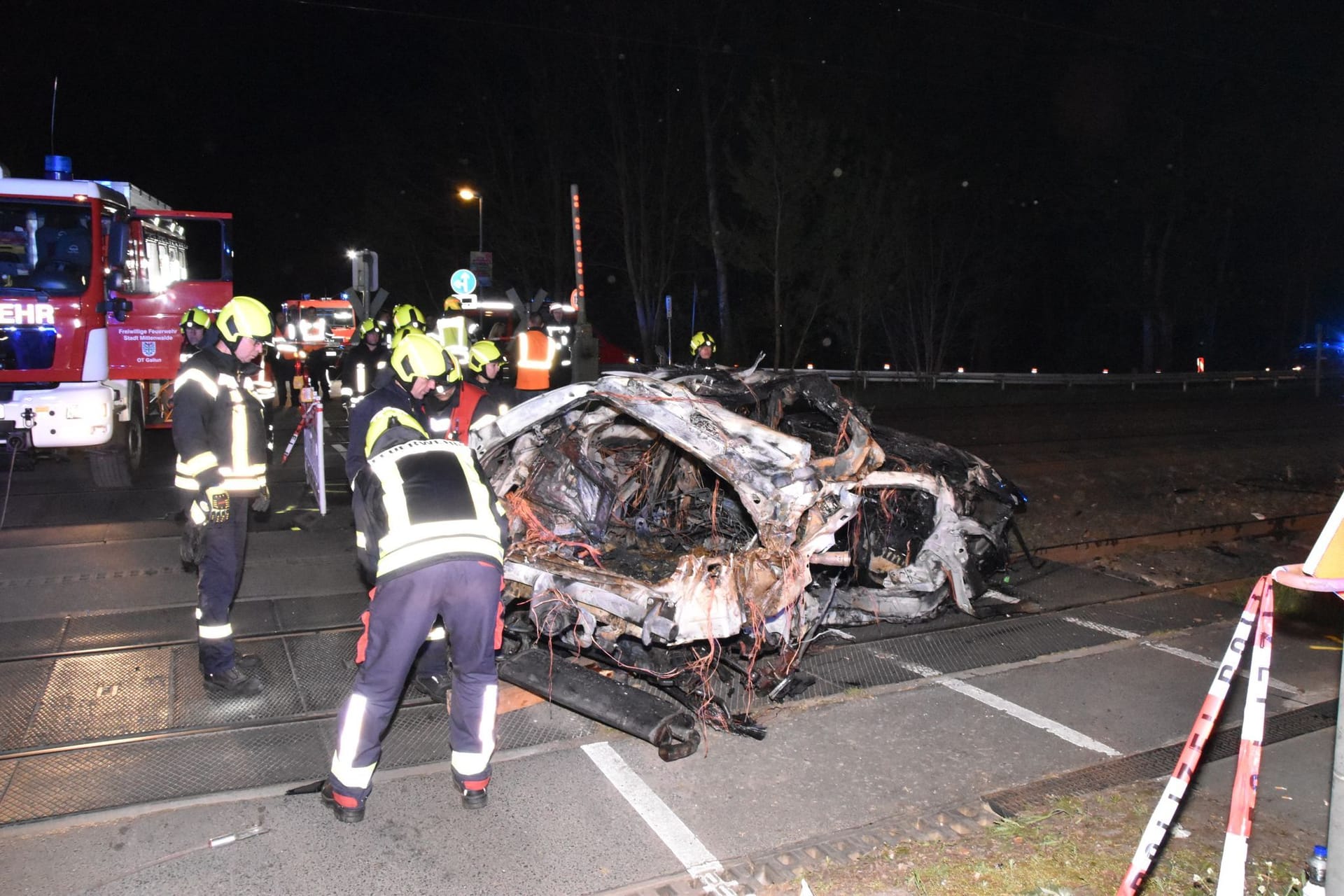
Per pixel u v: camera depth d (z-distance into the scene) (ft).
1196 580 25.48
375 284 37.27
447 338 24.50
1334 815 8.03
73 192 31.12
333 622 20.57
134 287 35.29
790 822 13.37
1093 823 13.37
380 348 36.55
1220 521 32.65
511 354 31.68
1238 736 16.16
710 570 15.61
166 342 36.22
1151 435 54.90
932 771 14.88
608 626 15.56
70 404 30.55
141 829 12.82
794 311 87.40
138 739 15.20
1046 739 15.99
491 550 13.12
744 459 16.15
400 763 14.85
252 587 22.79
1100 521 31.96
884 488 21.45
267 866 12.08
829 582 19.62
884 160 81.46
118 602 21.31
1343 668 8.02
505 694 17.31
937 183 90.33
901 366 100.37
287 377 61.16
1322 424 63.62
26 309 30.45
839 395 20.56
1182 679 18.61
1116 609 22.88
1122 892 9.95
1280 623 21.90
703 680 16.63
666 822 13.30
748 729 15.83
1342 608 22.70
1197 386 102.17
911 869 12.26
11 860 12.03
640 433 20.59
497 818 13.35
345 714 12.94
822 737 15.98
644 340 96.68
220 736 15.43
